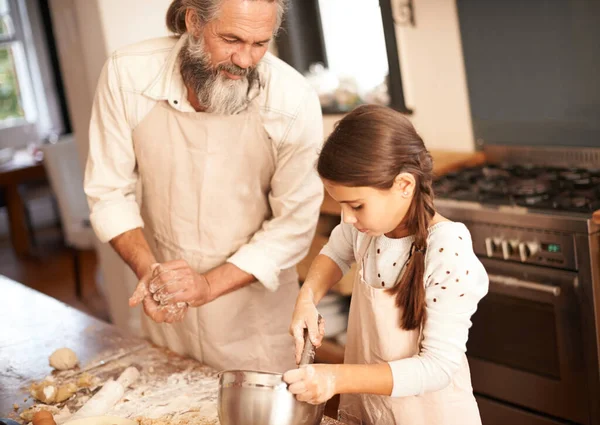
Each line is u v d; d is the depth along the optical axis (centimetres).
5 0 676
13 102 690
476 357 277
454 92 328
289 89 194
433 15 324
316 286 170
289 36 367
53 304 241
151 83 194
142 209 218
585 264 236
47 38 673
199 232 208
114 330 217
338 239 174
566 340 247
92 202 205
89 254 600
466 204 265
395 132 137
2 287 261
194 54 175
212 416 165
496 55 310
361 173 134
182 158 201
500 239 256
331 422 157
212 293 192
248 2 163
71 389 181
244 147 199
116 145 202
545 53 295
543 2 290
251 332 216
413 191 142
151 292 178
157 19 336
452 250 143
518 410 267
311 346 151
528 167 305
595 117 288
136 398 176
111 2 323
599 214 231
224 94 177
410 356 154
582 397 248
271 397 131
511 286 255
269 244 201
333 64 366
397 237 157
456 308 142
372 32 346
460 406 157
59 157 464
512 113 312
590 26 279
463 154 326
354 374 137
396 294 153
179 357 197
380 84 351
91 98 349
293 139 196
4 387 189
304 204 202
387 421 164
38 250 629
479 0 309
